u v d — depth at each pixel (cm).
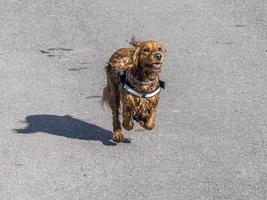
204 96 1439
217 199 1047
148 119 1205
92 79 1530
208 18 1917
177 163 1161
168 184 1092
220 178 1112
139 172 1131
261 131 1277
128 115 1194
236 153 1195
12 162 1165
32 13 1969
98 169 1142
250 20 1894
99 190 1074
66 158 1180
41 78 1536
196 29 1839
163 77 1538
